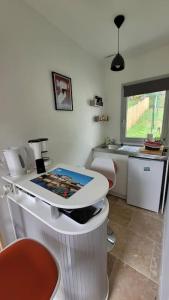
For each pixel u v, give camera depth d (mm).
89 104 2424
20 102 1390
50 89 1687
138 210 2234
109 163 1755
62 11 1461
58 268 691
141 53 2359
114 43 2053
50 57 1646
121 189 2469
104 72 2773
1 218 1341
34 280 646
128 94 2656
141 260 1452
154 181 2068
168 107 2379
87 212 943
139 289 1212
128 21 1613
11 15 1246
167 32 1825
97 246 937
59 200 872
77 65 2070
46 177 1206
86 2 1355
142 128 2695
